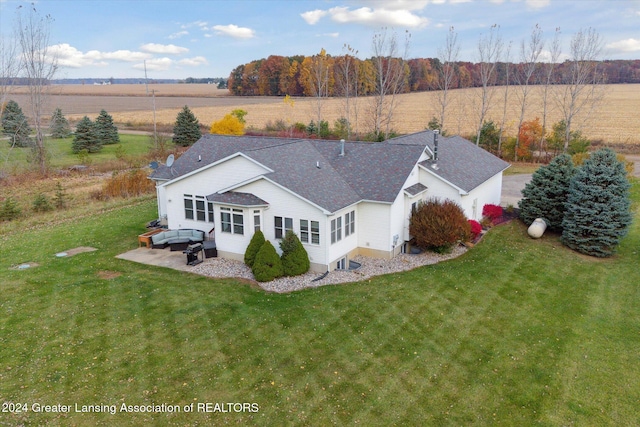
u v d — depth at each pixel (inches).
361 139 2166.6
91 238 957.8
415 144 960.9
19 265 805.2
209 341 556.7
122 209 1203.9
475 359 526.9
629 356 536.4
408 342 558.6
